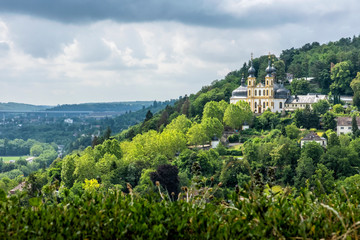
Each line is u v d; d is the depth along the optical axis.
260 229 20.58
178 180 136.25
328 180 152.50
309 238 20.64
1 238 20.09
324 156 169.38
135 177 169.62
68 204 23.30
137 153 191.12
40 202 22.34
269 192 24.39
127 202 22.92
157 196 23.80
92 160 166.50
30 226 21.05
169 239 20.69
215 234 20.38
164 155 192.50
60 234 20.23
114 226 21.09
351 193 25.86
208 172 169.88
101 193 23.84
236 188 23.92
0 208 22.20
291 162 177.00
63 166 170.38
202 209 22.48
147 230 20.56
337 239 20.45
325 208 22.59
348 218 21.59
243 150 189.50
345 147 181.25
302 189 24.59
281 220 21.14
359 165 173.00
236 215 22.00
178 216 21.55
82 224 21.11
